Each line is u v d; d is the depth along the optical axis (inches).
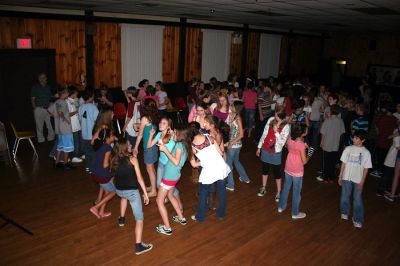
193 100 387.2
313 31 666.2
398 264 165.9
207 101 244.2
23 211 197.2
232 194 234.4
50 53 330.6
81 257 158.4
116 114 344.2
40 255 158.4
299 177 196.4
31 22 315.3
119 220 186.5
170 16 419.5
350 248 177.5
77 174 252.1
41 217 191.6
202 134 184.1
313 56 734.5
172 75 464.8
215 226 191.5
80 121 251.0
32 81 327.9
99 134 184.4
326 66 748.0
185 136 169.8
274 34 610.9
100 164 179.0
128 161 158.7
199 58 491.5
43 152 296.0
